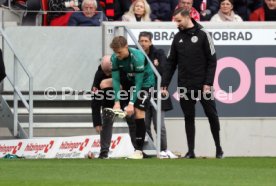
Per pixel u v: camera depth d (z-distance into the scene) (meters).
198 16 44.66
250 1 46.72
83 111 42.03
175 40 37.69
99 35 42.62
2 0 43.78
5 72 38.19
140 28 41.84
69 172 29.88
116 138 38.31
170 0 44.94
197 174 29.70
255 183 27.02
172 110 42.09
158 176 28.88
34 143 38.16
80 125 41.66
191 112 37.72
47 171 30.16
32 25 43.22
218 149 38.19
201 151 42.41
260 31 42.53
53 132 41.53
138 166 32.19
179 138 42.16
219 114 42.50
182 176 28.97
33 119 41.59
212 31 42.38
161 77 39.88
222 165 33.84
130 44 41.56
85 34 42.62
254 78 42.53
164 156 38.47
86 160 35.44
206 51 37.31
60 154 38.19
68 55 42.62
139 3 43.50
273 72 42.66
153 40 41.81
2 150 38.44
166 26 41.88
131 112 35.91
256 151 42.69
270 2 45.81
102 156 36.50
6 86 42.16
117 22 41.94
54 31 42.53
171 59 37.97
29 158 37.50
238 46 42.50
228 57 42.44
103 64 35.84
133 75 35.69
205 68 37.50
